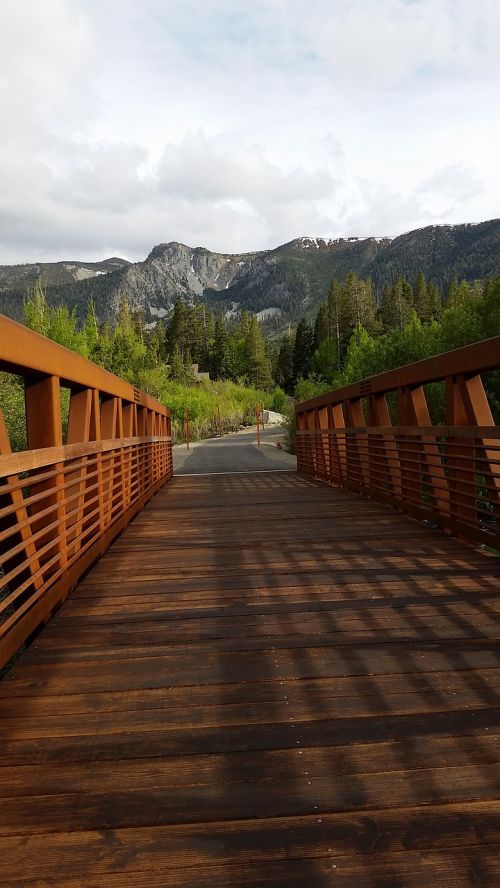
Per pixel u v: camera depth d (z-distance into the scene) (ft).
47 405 11.29
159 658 8.99
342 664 8.62
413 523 19.54
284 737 6.68
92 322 103.04
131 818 5.35
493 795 5.56
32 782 5.91
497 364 12.60
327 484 33.04
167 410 38.50
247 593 12.16
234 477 39.14
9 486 8.46
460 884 4.55
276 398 201.77
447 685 7.88
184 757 6.32
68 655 9.14
